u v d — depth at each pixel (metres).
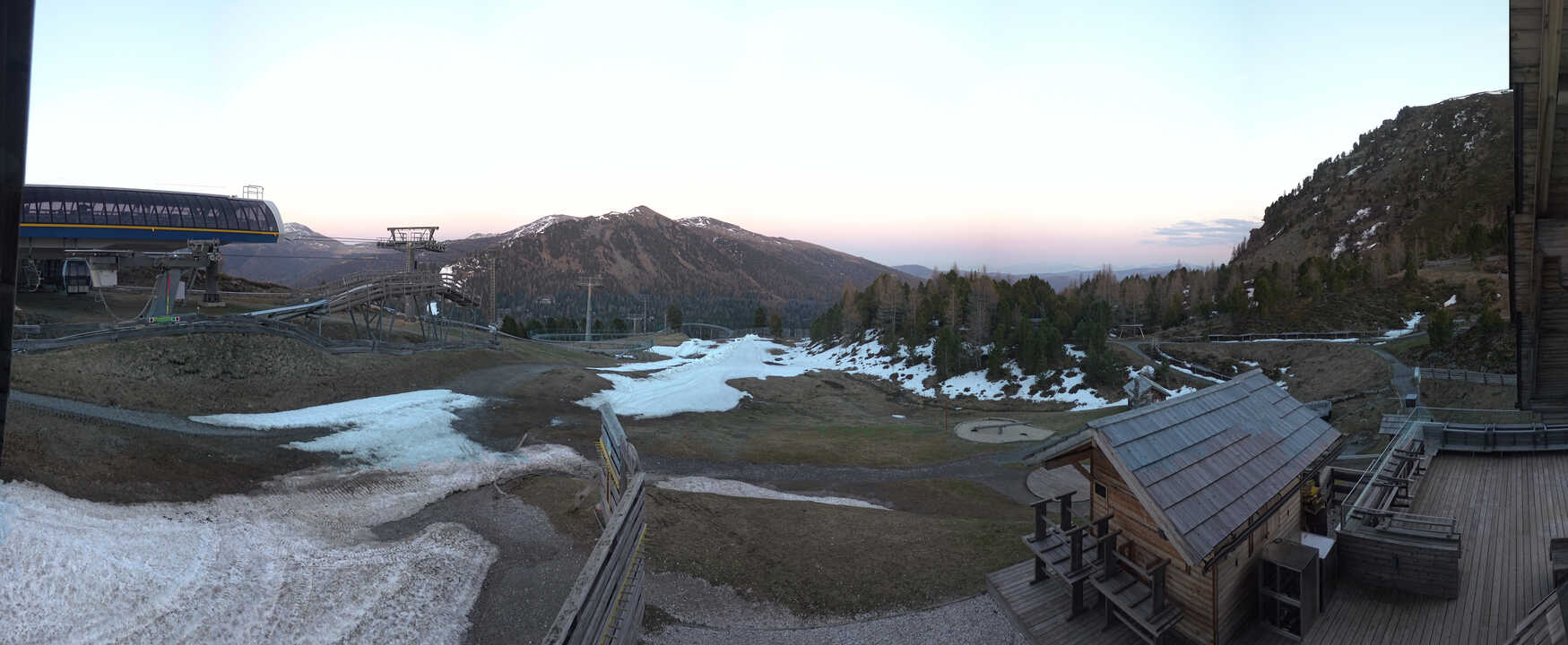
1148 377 71.50
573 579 24.16
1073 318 97.00
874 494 38.22
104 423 29.77
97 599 19.03
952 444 51.47
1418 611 16.09
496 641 20.72
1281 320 96.94
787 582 24.52
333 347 52.31
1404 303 95.31
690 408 60.06
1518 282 8.49
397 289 65.62
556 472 36.84
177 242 66.94
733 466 42.72
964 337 95.25
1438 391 54.97
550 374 63.69
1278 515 17.50
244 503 27.23
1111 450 15.58
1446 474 23.44
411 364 55.31
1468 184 184.50
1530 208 8.01
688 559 25.64
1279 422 20.14
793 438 51.91
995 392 76.00
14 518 20.69
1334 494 21.41
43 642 17.36
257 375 43.31
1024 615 17.31
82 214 61.03
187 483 27.45
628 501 18.38
